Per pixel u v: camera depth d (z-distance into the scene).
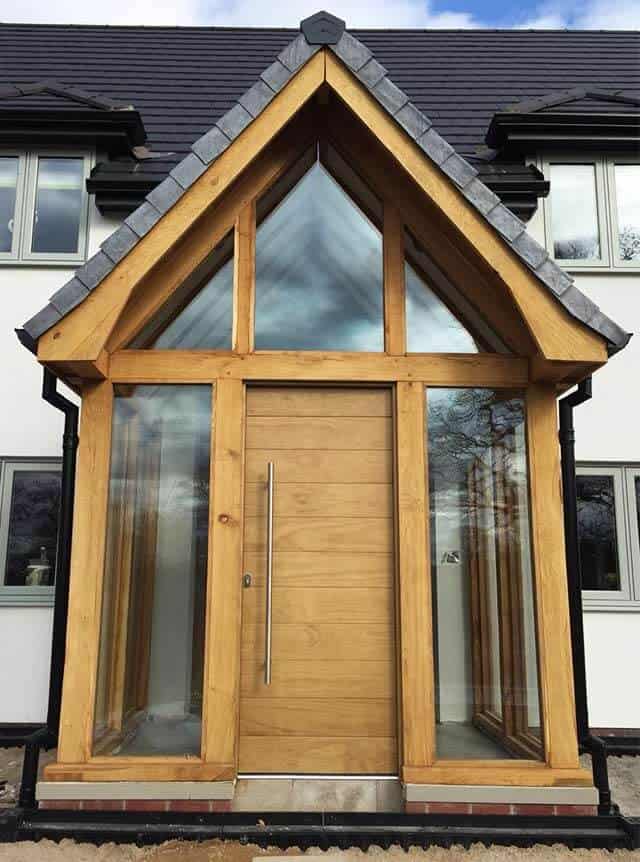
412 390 5.19
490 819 4.64
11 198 8.09
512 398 5.30
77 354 4.70
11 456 7.57
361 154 5.48
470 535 5.15
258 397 5.27
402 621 4.89
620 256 8.06
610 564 7.67
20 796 4.80
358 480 5.19
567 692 4.84
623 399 7.80
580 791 4.68
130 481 5.21
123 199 7.76
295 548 5.10
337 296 5.43
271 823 4.67
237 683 4.84
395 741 4.89
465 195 4.88
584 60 10.98
